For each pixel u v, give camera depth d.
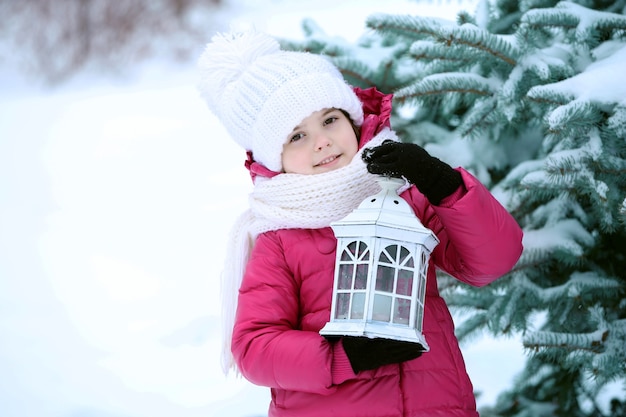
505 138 2.75
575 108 2.15
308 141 2.00
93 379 3.78
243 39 2.18
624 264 2.55
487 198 1.78
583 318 2.44
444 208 1.75
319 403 1.82
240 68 2.14
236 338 1.90
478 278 1.90
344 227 1.65
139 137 7.86
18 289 5.07
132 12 10.45
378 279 1.62
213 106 2.25
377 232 1.62
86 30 10.38
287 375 1.76
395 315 1.60
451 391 1.83
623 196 2.25
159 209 6.13
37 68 10.21
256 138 2.05
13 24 10.72
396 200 1.69
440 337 1.89
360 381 1.80
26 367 3.98
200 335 4.14
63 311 4.68
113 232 5.84
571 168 2.21
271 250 1.99
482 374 3.04
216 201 6.11
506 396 2.76
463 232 1.78
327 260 1.94
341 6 8.35
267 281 1.95
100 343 4.21
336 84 2.02
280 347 1.79
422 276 1.68
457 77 2.51
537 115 2.47
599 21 2.41
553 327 2.46
